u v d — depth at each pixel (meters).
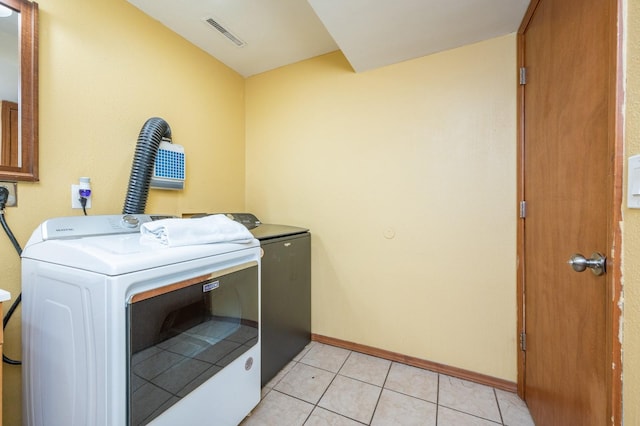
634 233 0.62
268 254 1.73
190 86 2.02
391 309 1.98
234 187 2.43
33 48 1.22
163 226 1.08
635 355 0.61
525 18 1.46
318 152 2.23
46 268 1.01
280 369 1.85
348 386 1.69
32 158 1.22
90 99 1.44
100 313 0.82
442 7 1.39
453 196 1.78
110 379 0.81
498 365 1.67
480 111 1.70
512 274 1.63
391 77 1.95
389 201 1.97
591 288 0.84
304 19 1.79
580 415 0.90
